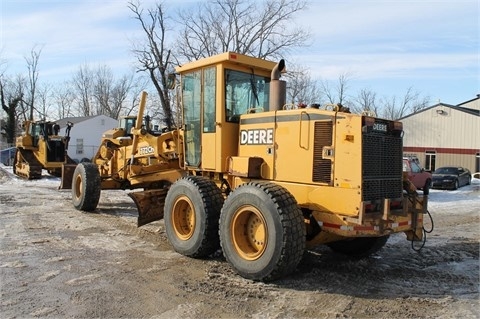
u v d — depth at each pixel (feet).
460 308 16.72
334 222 18.88
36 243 25.39
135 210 38.17
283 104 23.08
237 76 24.21
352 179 18.37
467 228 35.70
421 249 24.43
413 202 20.81
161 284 18.70
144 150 31.78
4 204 39.93
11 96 163.12
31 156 69.05
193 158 25.76
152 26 90.79
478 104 165.17
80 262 21.72
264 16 89.45
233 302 16.79
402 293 18.31
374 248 23.22
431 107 130.93
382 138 19.34
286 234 18.20
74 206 37.73
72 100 208.13
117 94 195.93
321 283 19.27
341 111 19.66
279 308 16.33
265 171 21.77
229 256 20.20
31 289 17.81
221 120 23.30
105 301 16.66
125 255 23.21
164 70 90.89
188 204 23.85
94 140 160.04
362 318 15.66
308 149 19.94
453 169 84.12
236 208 20.06
